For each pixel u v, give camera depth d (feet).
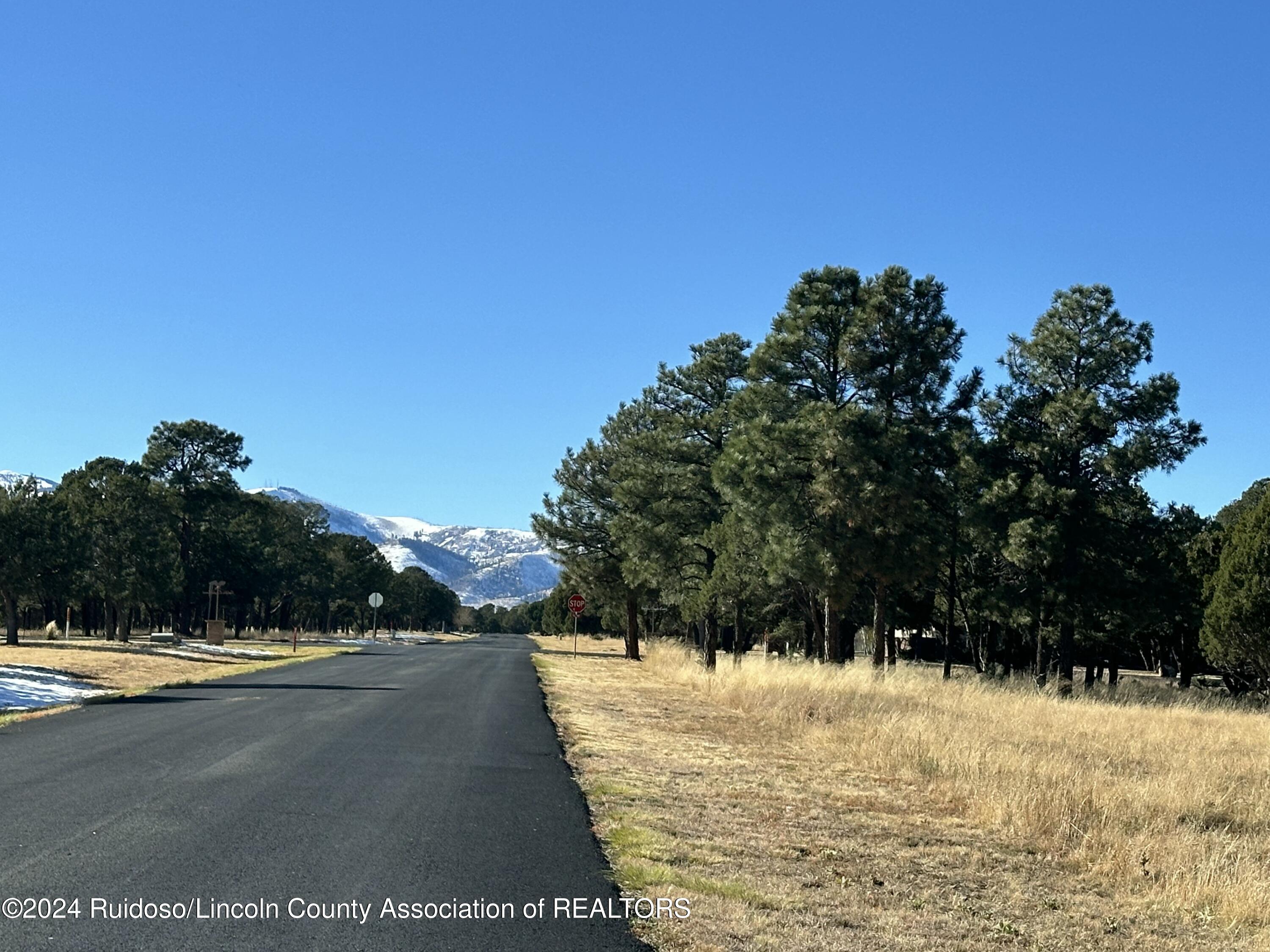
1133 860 32.53
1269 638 99.35
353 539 375.66
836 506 100.68
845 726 59.72
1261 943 25.91
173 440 247.50
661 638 258.16
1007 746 53.47
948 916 25.95
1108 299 118.93
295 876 24.71
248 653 144.36
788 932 22.82
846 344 108.99
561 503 188.03
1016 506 116.88
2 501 162.09
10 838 27.48
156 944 19.52
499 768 43.19
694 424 141.69
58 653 109.91
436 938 20.66
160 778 37.42
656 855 28.99
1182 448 114.62
